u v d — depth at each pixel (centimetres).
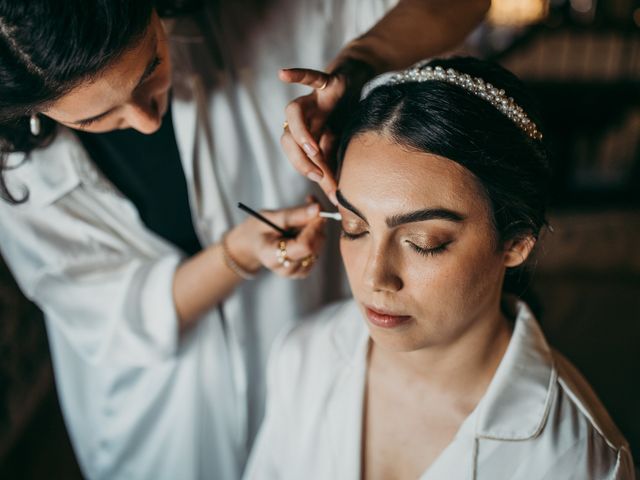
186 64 109
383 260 79
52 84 71
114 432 139
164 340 122
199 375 133
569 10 425
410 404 98
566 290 291
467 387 93
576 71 453
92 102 77
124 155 117
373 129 77
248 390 141
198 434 137
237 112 117
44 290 121
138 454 141
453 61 84
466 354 90
